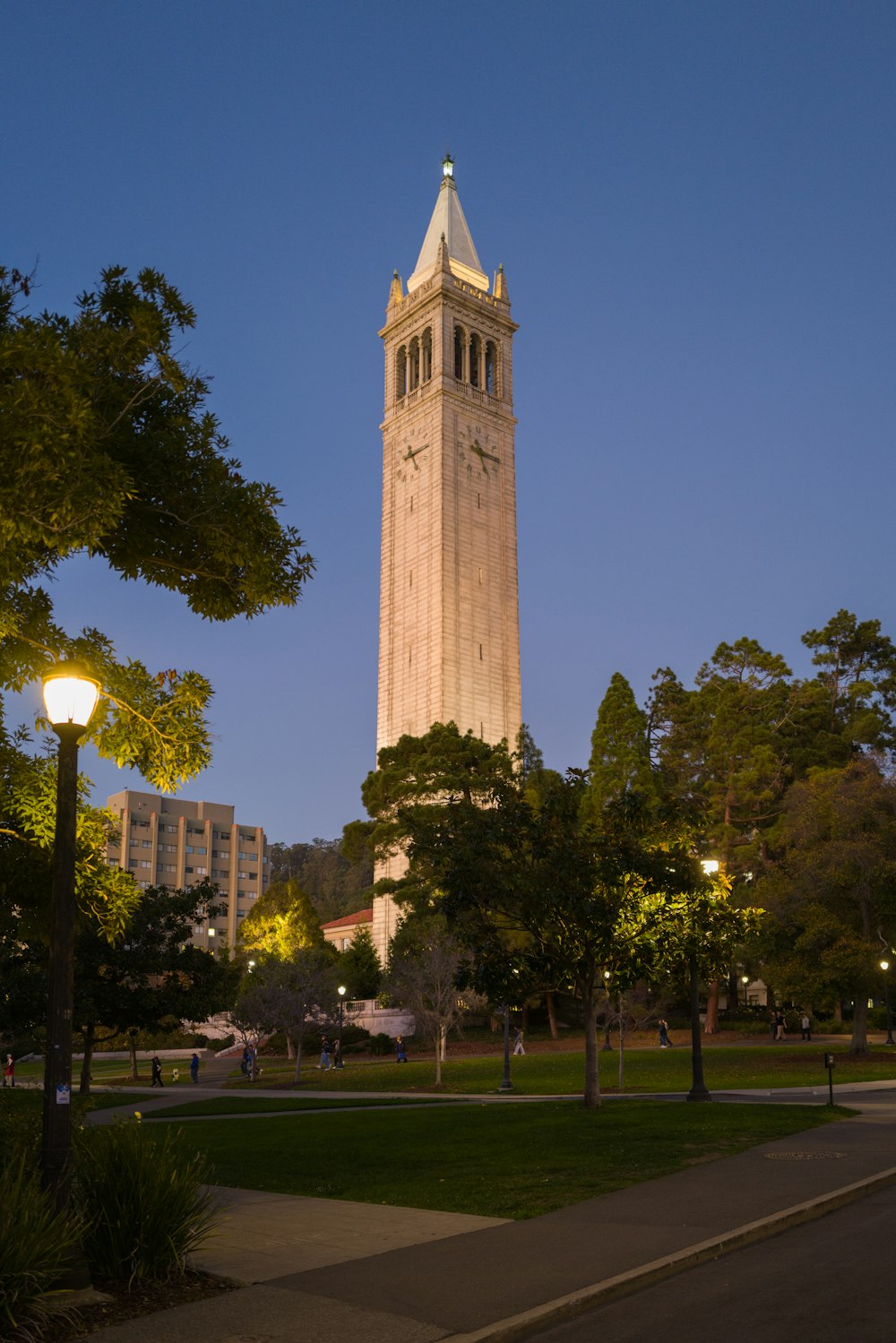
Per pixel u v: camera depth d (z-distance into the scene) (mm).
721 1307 9891
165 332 16938
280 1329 9445
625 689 81688
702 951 30391
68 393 13094
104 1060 90938
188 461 16484
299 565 17375
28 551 15375
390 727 107625
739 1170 16734
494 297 118312
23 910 18953
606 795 75438
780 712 84000
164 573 17578
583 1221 13523
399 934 72812
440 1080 47281
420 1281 10945
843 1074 41688
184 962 50188
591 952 28812
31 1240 9773
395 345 119188
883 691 89188
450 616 105062
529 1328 9484
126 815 161500
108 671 16828
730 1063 48750
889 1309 9539
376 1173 19062
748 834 80188
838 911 51094
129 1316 10047
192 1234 11828
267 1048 85000
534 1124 24141
